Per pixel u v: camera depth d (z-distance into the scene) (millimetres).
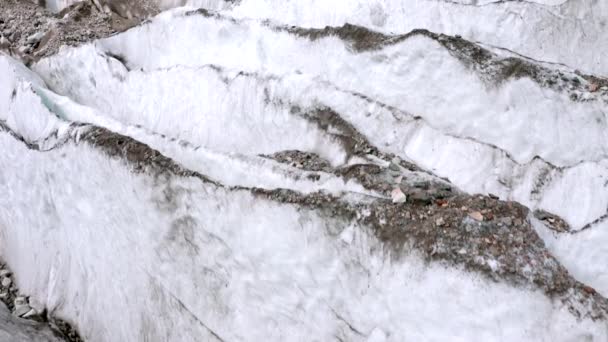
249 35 11188
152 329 7820
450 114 9680
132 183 7617
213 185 7152
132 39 12227
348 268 6465
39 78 11414
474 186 8703
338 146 9156
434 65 9805
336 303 6582
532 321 5496
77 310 8430
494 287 5605
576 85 9289
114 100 11492
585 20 10555
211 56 11461
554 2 11367
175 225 7520
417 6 11250
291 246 6773
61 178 8453
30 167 8898
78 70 11828
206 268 7449
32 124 9578
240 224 7070
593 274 6543
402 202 6527
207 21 11461
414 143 9242
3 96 10500
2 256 9656
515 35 10727
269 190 6961
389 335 6207
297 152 9555
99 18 14789
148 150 7672
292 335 6949
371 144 9086
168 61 11906
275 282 6934
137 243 7848
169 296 7711
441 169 8984
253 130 10102
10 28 14195
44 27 14047
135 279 7949
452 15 11086
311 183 7367
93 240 8312
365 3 11398
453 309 5773
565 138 9094
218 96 10344
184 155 8164
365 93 10258
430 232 6070
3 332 7605
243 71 10297
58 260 8812
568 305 5449
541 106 9234
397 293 6109
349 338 6539
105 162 7820
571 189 8273
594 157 8891
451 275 5773
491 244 5879
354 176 7324
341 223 6465
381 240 6219
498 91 9430
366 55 10227
